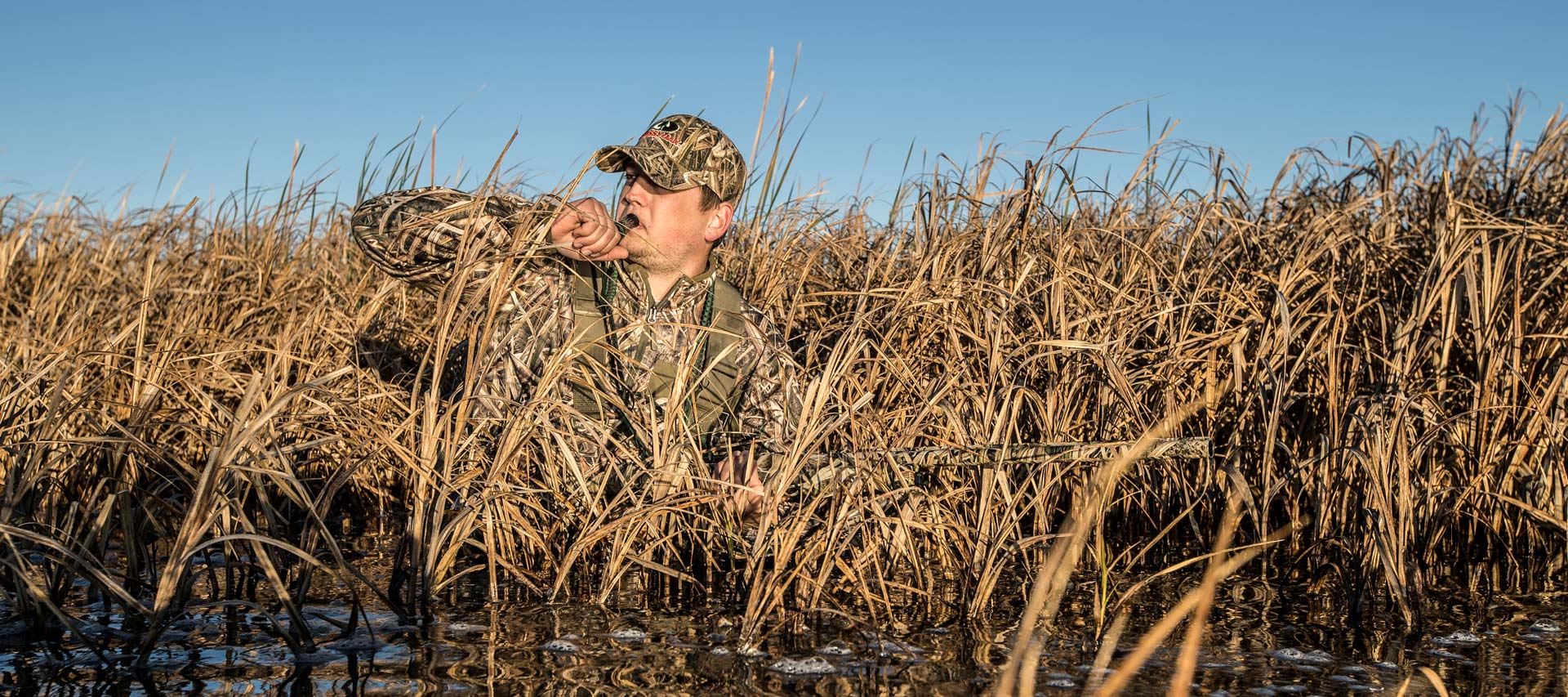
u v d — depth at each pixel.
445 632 2.36
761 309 3.90
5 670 2.05
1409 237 4.27
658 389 3.11
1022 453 2.86
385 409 3.58
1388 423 3.16
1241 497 3.12
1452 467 3.44
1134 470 3.56
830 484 2.83
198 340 4.12
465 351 3.61
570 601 2.64
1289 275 3.82
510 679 2.05
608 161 3.24
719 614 2.55
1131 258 4.06
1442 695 1.62
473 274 3.07
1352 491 3.23
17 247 5.29
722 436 3.09
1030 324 3.72
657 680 2.06
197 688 1.97
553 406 2.86
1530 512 3.19
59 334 4.11
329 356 4.11
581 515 2.88
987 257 3.79
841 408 3.02
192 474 2.75
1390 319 3.72
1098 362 3.53
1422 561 3.23
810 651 2.27
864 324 3.52
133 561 2.59
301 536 2.71
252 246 5.43
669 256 3.14
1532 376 3.54
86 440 2.60
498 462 2.75
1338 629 2.50
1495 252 3.89
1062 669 2.16
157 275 4.67
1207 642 2.38
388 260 3.15
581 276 3.16
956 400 3.35
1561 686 2.08
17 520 2.55
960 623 2.51
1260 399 3.48
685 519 2.90
